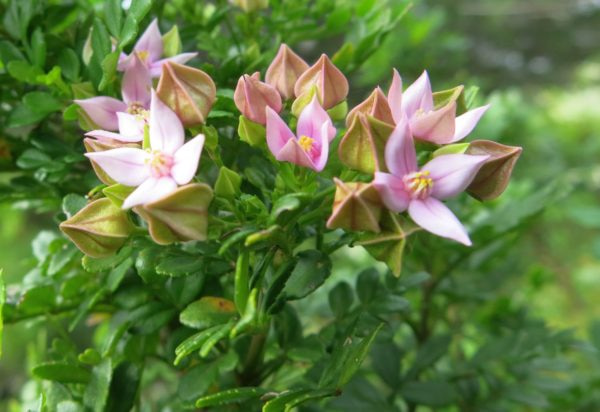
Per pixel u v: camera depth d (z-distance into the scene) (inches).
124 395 7.6
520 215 9.9
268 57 8.4
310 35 9.3
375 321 7.8
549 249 27.0
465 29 43.1
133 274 7.7
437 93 6.7
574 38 47.9
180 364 7.6
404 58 17.8
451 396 9.1
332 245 7.0
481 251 11.1
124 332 7.4
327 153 6.1
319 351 7.7
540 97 41.4
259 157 7.4
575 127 31.6
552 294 24.1
